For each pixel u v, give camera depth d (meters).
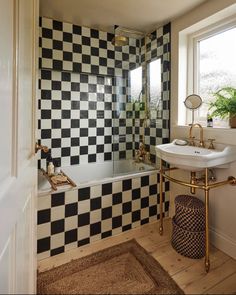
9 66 0.71
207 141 1.82
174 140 2.03
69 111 2.45
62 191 1.63
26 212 0.95
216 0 1.72
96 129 2.62
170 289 1.34
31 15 0.98
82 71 2.41
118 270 1.51
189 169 1.61
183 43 2.10
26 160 0.95
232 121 1.66
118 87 2.52
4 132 0.68
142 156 2.46
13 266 0.76
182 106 2.13
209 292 1.33
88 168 2.56
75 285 1.38
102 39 2.48
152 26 2.27
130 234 1.94
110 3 1.86
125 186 1.94
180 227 1.67
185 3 1.83
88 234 1.77
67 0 1.82
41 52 2.20
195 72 2.09
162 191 1.98
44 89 2.29
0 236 0.63
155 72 2.32
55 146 2.40
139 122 2.46
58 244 1.64
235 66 1.78
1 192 0.64
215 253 1.71
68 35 2.30
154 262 1.58
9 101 0.72
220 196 1.75
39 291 1.33
